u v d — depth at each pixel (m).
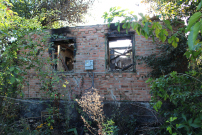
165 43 4.02
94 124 3.94
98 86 4.32
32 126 3.87
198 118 1.93
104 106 4.19
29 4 7.69
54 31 4.66
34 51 2.76
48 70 3.71
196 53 1.73
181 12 4.02
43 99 4.46
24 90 4.60
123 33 4.29
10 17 2.62
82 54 4.46
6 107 2.90
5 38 2.58
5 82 2.72
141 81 4.14
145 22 1.73
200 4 1.04
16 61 2.73
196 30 0.95
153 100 2.37
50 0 7.93
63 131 3.64
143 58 4.04
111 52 6.66
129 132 3.51
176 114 2.40
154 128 3.17
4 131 2.80
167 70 3.79
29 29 2.91
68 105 4.10
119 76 4.24
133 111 4.05
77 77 4.44
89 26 4.46
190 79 2.18
